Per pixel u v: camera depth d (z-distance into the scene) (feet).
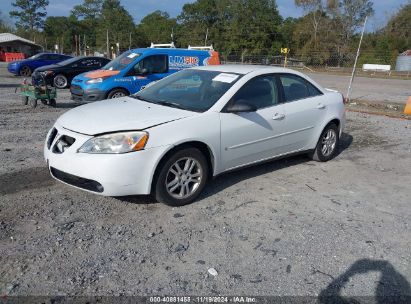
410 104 37.88
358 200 16.12
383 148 24.59
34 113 32.78
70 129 13.91
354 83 90.43
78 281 10.09
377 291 10.27
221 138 15.31
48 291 9.70
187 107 15.69
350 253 11.99
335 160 21.68
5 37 195.21
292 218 14.16
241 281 10.42
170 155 13.98
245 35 226.99
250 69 17.74
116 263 10.93
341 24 213.46
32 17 325.01
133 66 35.14
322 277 10.75
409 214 14.98
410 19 214.07
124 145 13.10
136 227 12.98
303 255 11.76
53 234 12.28
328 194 16.61
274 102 17.70
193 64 38.17
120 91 34.83
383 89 74.74
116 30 249.96
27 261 10.84
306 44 213.46
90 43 320.29
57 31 324.60
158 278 10.39
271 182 17.71
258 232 13.02
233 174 18.52
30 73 72.43
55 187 16.01
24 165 18.51
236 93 16.15
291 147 18.84
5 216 13.34
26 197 14.93
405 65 158.61
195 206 14.78
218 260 11.32
